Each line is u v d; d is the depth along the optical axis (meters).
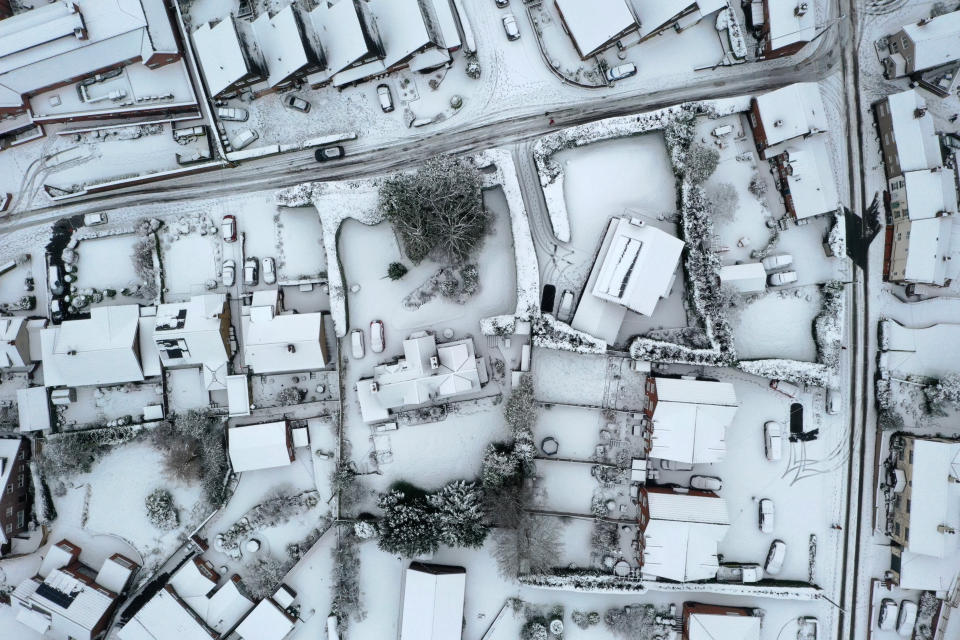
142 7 40.72
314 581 42.72
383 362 43.12
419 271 43.31
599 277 39.94
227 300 43.81
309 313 42.56
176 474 42.81
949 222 39.81
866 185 41.72
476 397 42.62
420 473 42.81
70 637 41.41
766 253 41.38
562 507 42.31
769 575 41.81
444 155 43.28
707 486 41.41
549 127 42.94
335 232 42.50
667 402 38.94
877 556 41.84
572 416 42.16
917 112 38.94
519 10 42.56
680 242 39.28
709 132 41.91
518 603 41.94
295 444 42.72
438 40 41.50
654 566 39.19
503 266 42.94
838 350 40.62
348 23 40.59
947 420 41.25
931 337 41.06
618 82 42.53
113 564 42.53
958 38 38.22
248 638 41.28
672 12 39.56
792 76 41.91
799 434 41.81
